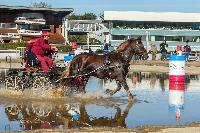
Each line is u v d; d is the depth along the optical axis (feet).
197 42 284.82
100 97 61.31
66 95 61.82
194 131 37.76
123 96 63.16
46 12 270.46
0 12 259.80
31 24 263.90
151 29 284.00
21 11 264.52
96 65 60.90
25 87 62.44
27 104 54.08
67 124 41.37
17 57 176.86
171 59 71.46
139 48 59.88
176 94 65.62
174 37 286.46
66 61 85.10
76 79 63.31
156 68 134.51
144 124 41.63
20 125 40.55
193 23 297.12
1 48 196.44
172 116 46.62
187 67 138.21
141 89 74.02
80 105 53.98
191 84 84.07
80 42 299.99
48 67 62.49
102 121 43.21
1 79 70.64
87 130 37.58
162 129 38.45
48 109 50.52
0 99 57.31
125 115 46.93
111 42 278.46
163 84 84.12
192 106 54.13
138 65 146.30
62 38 257.75
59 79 62.28
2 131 37.19
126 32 281.74
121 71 59.77
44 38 63.98
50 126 40.19
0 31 256.93
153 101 58.29
